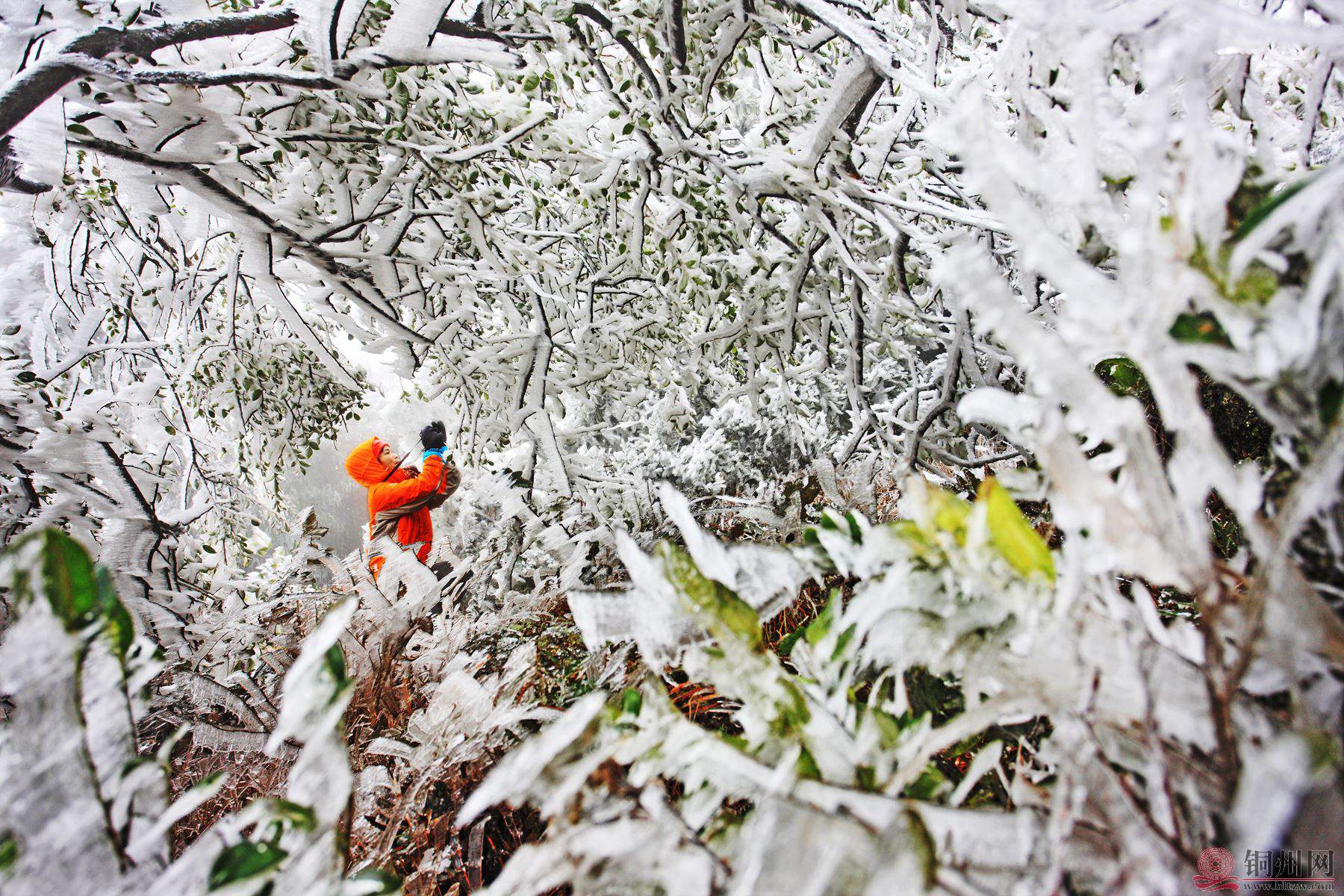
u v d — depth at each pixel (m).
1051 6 0.41
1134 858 0.28
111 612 0.39
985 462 1.94
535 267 2.44
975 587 0.37
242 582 2.72
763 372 2.70
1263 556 0.28
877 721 0.39
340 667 0.37
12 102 1.14
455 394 3.27
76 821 0.33
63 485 1.56
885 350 2.30
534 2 1.67
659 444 4.31
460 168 2.02
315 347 2.55
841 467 2.30
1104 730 0.34
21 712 0.34
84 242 2.21
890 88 1.85
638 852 0.34
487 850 0.85
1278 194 0.29
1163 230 0.30
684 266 2.27
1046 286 1.68
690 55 1.84
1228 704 0.30
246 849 0.35
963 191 1.84
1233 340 0.28
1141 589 0.38
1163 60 0.29
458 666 1.24
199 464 3.22
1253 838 0.23
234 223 1.96
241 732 1.08
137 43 1.29
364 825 0.86
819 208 1.88
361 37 1.75
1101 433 0.30
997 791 0.52
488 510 3.05
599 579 2.01
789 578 0.47
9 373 1.51
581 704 0.34
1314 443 0.28
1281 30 0.29
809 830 0.30
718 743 0.37
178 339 3.25
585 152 2.05
